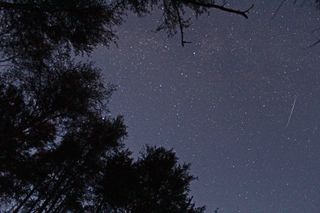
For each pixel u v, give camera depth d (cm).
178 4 501
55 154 1424
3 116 1088
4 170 1107
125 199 1512
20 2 542
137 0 561
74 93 1159
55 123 1243
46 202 1473
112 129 1577
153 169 1531
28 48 642
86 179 1599
